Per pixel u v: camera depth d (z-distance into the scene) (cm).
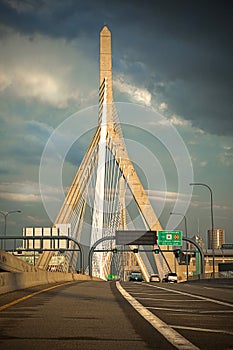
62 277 5031
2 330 1063
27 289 2734
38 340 942
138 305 1697
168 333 1045
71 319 1258
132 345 902
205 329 1112
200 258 8550
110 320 1249
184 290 2981
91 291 2597
